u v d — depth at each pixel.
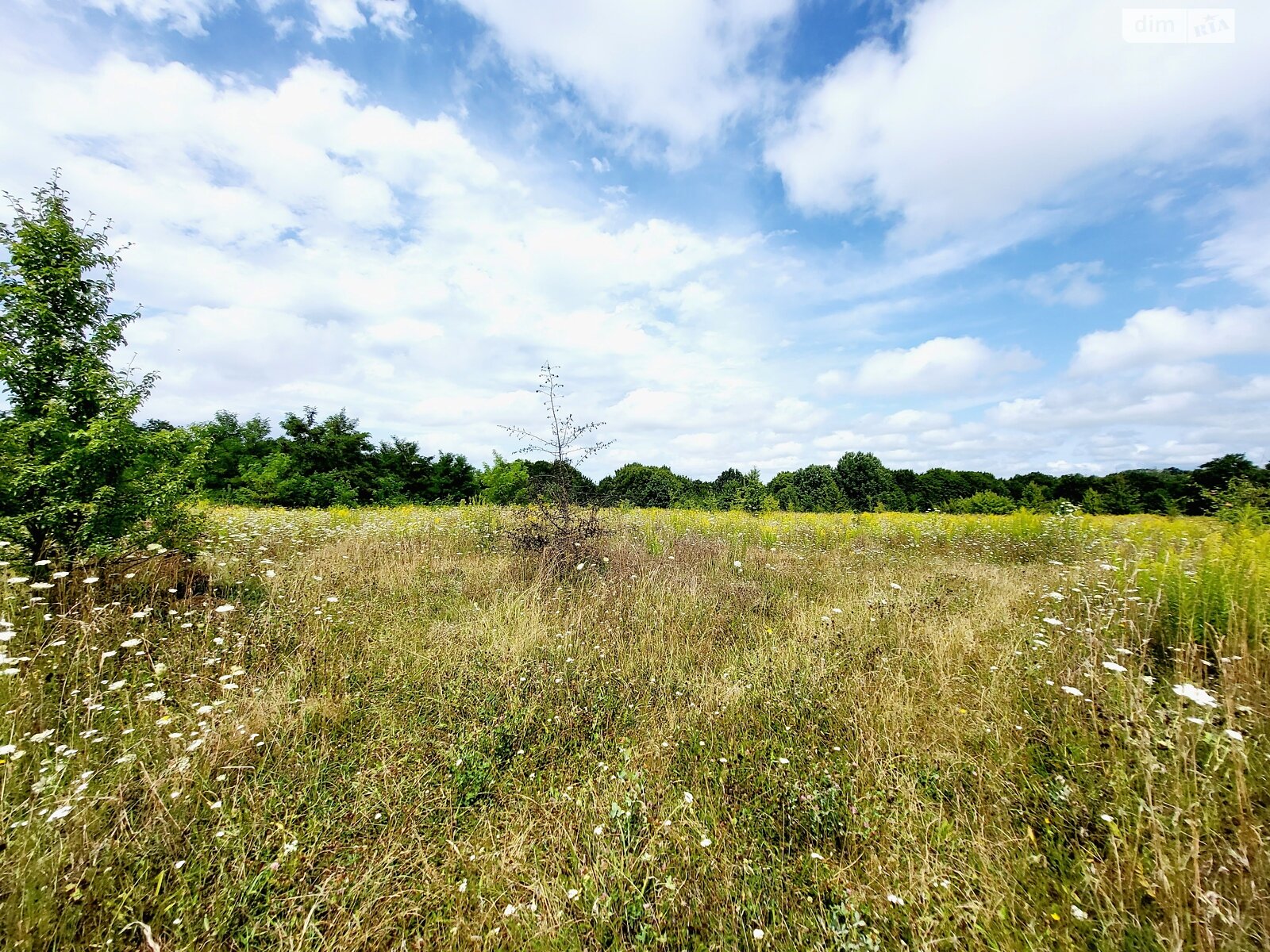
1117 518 16.06
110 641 4.37
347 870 2.45
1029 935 1.98
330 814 2.79
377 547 8.71
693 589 6.89
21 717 3.22
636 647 5.12
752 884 2.33
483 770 3.18
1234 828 2.29
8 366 4.93
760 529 12.23
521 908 2.20
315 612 5.21
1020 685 3.88
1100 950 1.90
